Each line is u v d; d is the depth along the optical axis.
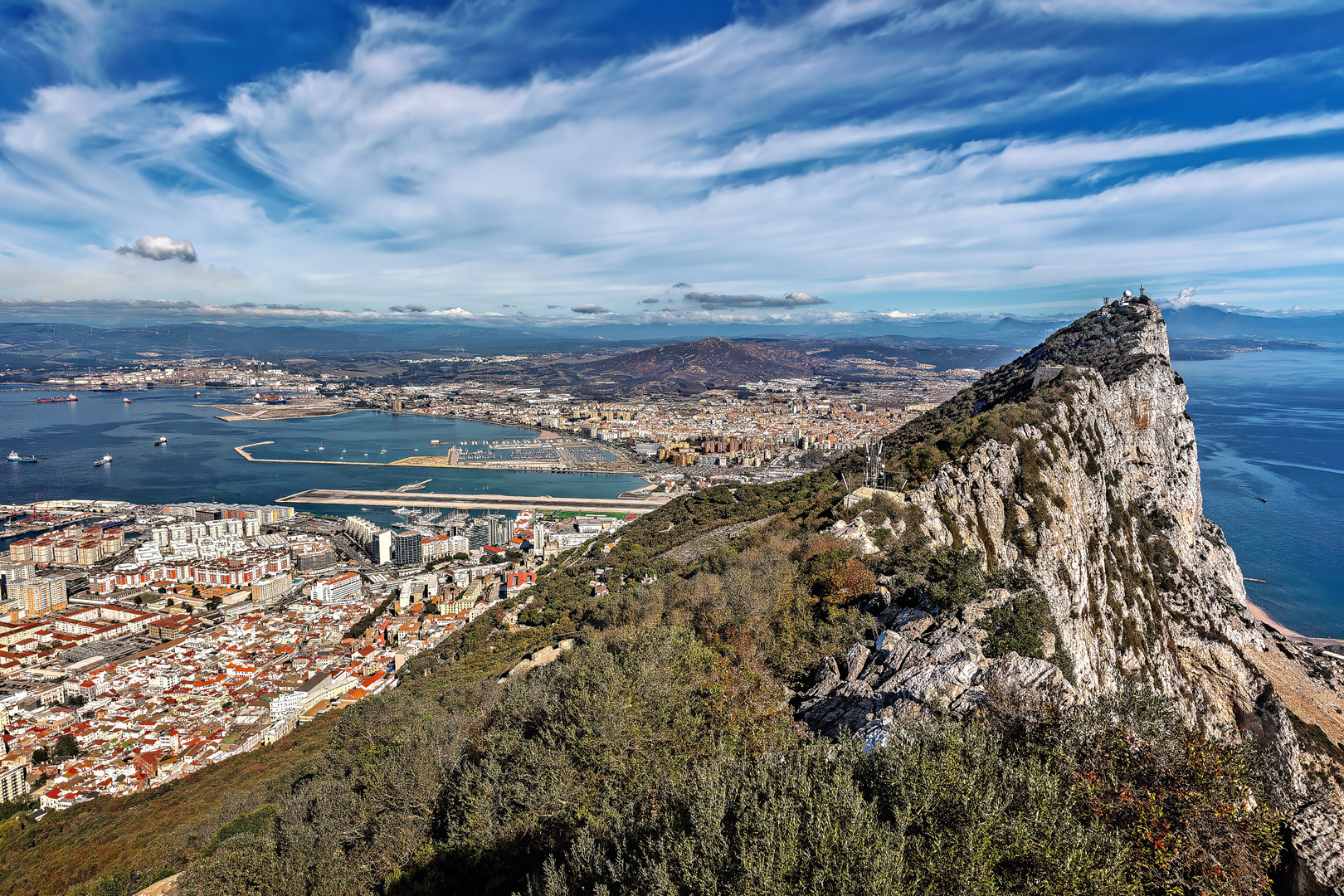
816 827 12.66
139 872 41.56
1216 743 15.22
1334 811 22.42
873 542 43.22
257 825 38.00
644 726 20.98
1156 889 13.05
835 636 30.47
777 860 12.25
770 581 38.88
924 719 19.50
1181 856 13.28
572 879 14.88
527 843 19.28
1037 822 12.55
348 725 43.72
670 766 19.25
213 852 31.16
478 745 26.38
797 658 29.80
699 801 14.20
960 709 20.17
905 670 24.45
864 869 11.65
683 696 23.16
